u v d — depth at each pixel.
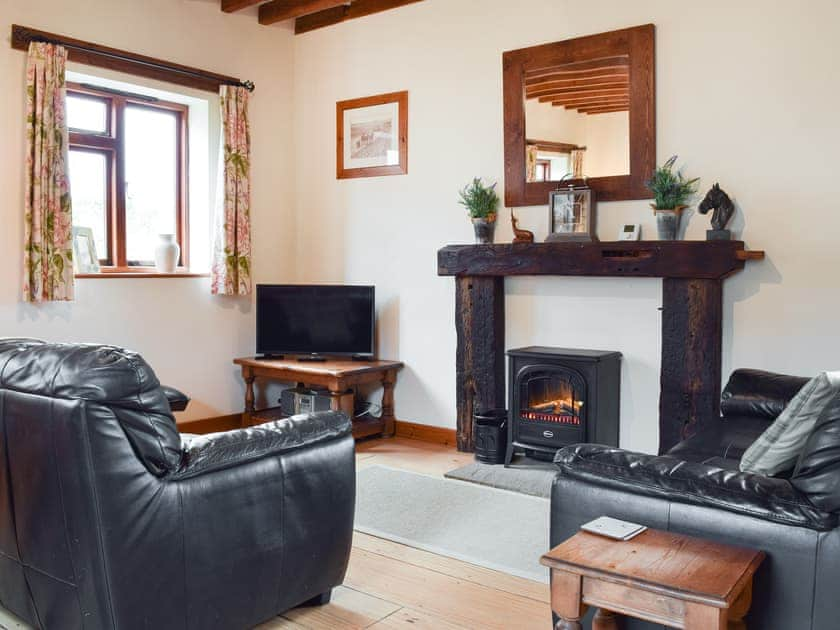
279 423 2.67
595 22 4.62
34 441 2.25
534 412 4.64
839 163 3.90
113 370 2.19
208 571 2.39
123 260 5.34
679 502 2.21
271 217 6.07
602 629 2.24
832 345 3.95
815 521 1.99
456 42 5.23
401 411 5.70
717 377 4.23
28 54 4.58
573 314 4.84
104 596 2.20
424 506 4.06
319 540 2.74
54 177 4.64
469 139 5.21
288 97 6.17
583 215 4.63
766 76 4.08
